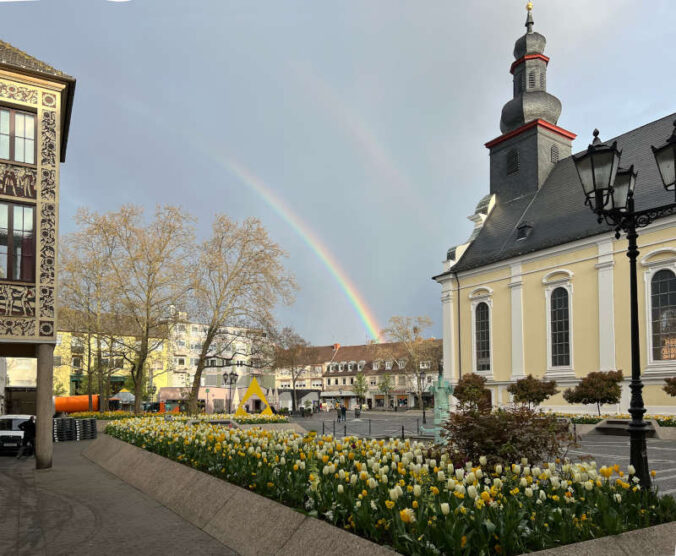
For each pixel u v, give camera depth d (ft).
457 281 146.61
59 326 134.31
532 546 15.65
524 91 156.66
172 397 199.11
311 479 21.07
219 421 97.09
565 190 134.41
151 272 118.01
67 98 60.13
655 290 100.12
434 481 20.85
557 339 118.21
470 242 151.53
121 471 45.14
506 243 138.72
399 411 246.27
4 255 52.70
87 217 120.26
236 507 24.39
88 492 37.42
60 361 206.28
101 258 121.70
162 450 41.42
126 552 22.31
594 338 109.60
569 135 152.56
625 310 104.17
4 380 140.05
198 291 119.96
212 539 23.80
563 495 18.95
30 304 53.21
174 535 24.75
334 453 28.58
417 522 15.80
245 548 21.36
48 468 52.11
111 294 118.73
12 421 76.02
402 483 20.83
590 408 107.04
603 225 110.32
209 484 28.66
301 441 32.19
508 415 27.40
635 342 25.80
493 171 160.25
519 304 127.24
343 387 358.64
